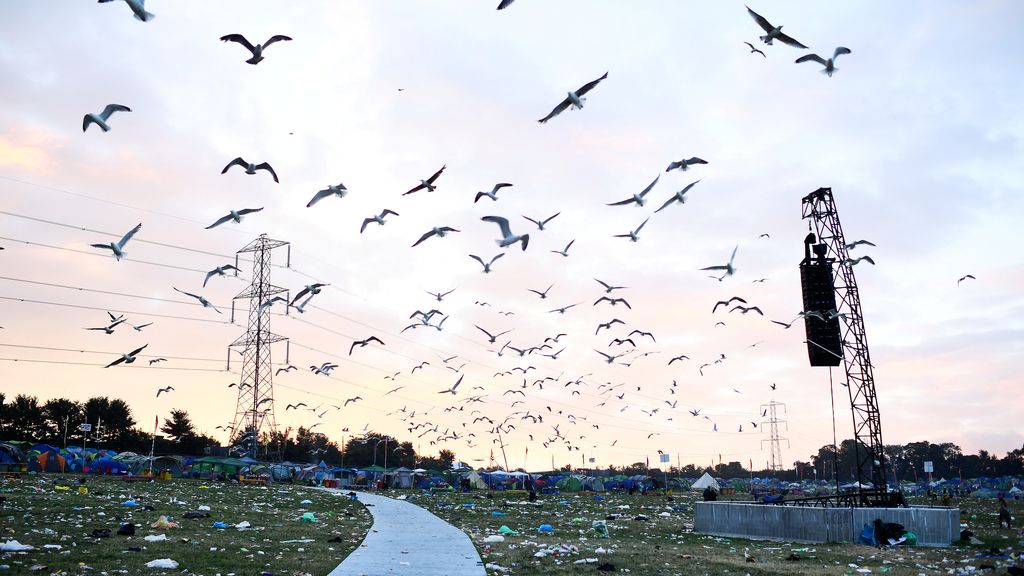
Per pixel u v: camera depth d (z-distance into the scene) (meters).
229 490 55.94
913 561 24.19
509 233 23.00
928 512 29.52
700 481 113.50
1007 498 87.62
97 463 79.19
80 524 25.28
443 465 165.75
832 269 40.94
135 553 19.19
